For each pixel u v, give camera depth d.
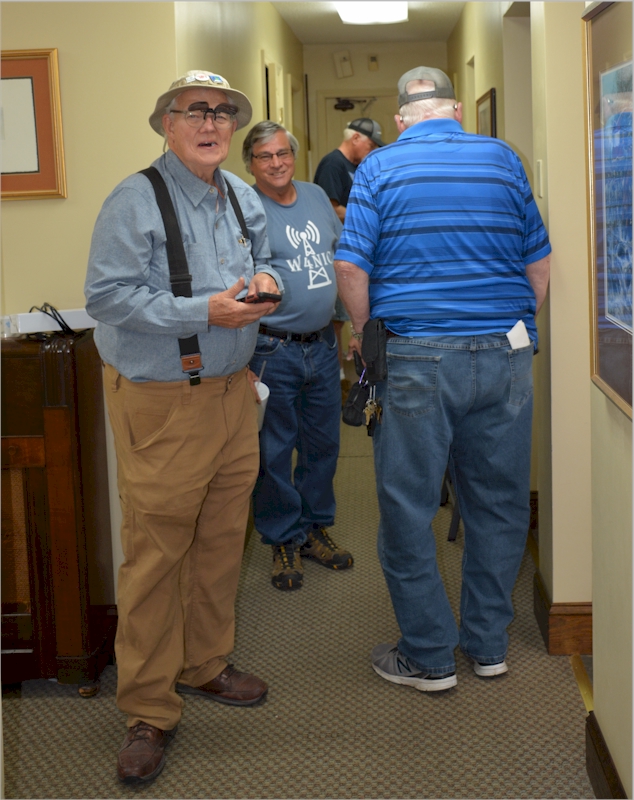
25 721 2.23
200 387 1.92
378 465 2.24
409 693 2.32
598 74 1.75
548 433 2.57
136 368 1.88
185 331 1.81
